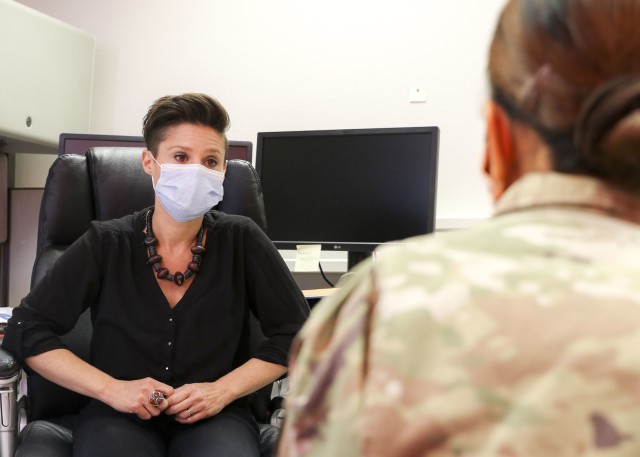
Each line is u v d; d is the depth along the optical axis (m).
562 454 0.48
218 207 2.05
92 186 2.04
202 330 1.72
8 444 1.65
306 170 2.75
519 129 0.60
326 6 3.11
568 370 0.49
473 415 0.50
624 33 0.56
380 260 0.60
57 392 1.83
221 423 1.63
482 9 2.96
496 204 0.63
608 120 0.54
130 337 1.71
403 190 2.64
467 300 0.53
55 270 1.76
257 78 3.16
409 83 3.02
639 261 0.53
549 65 0.58
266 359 1.74
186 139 1.77
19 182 3.34
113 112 3.29
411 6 3.02
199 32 3.22
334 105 3.09
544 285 0.53
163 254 1.78
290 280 1.83
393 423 0.51
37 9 3.38
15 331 1.72
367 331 0.56
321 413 0.56
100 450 1.52
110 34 3.30
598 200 0.57
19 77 2.90
